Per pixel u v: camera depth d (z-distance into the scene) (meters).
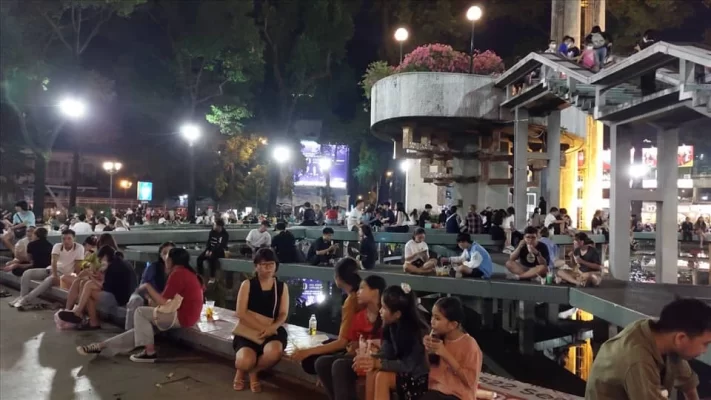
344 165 43.41
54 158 41.16
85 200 38.78
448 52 16.91
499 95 16.08
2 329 7.56
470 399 3.51
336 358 4.46
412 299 3.90
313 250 13.23
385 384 3.83
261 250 5.41
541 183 19.53
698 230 22.27
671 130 10.97
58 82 23.50
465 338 3.59
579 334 8.91
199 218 29.62
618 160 11.12
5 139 26.73
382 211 21.53
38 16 22.03
